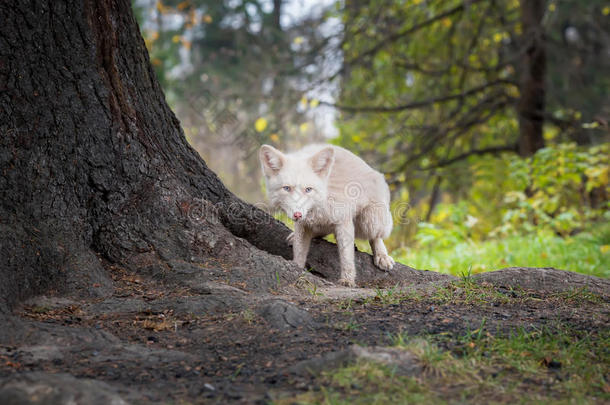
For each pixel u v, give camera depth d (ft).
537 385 8.14
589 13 45.52
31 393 6.88
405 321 10.67
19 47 12.33
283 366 8.52
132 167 13.48
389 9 36.63
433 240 27.61
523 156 37.81
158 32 48.91
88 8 12.98
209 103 36.94
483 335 9.93
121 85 13.65
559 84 47.70
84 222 12.96
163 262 13.16
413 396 7.45
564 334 10.21
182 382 7.99
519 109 37.68
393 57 37.01
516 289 13.62
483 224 34.47
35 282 11.48
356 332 9.95
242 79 40.22
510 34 39.22
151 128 14.29
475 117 39.58
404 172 38.42
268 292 12.60
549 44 39.70
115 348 9.29
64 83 12.76
